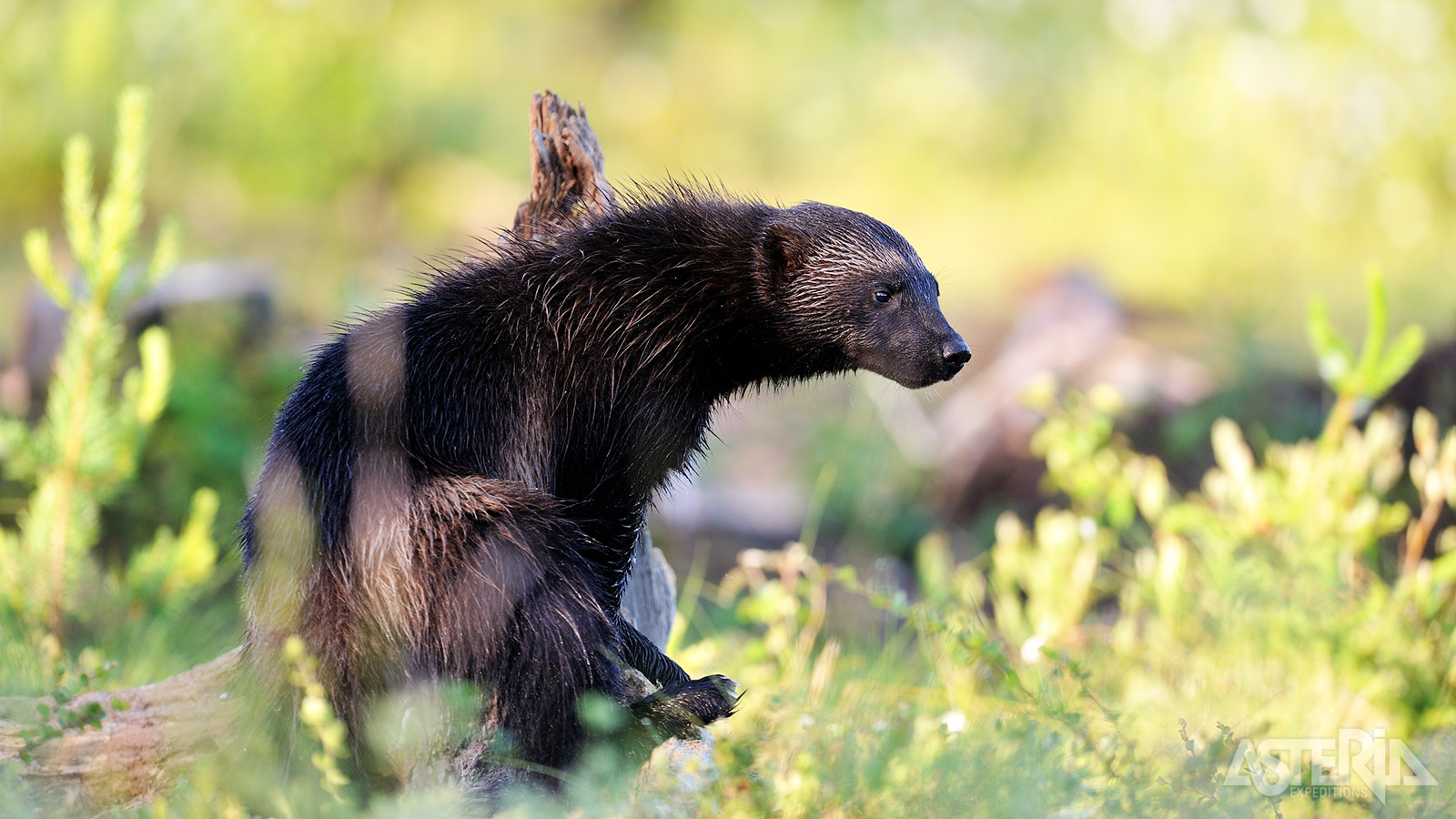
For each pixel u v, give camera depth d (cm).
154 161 2386
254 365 1548
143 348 1038
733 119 3759
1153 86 2955
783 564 998
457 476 663
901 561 1680
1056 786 587
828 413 2103
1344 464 1058
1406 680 943
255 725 657
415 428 671
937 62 3512
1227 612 1020
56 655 893
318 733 599
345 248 2453
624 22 4006
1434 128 2547
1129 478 1173
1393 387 1457
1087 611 1195
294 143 2592
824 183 3544
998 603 1220
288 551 653
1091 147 3028
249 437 1441
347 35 2730
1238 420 1614
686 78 3838
